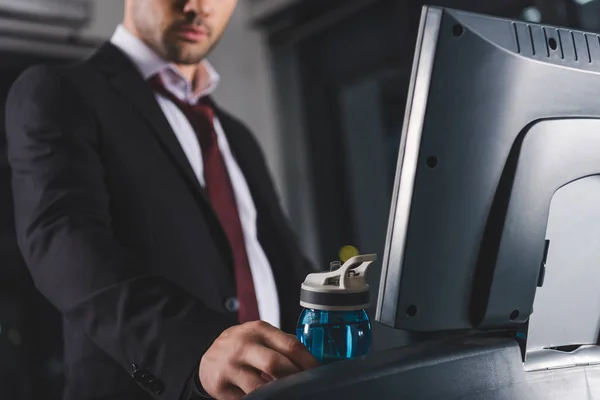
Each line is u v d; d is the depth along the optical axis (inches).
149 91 48.4
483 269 24.8
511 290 25.0
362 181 152.8
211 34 52.2
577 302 27.3
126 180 44.6
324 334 25.9
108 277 34.0
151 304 32.0
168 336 30.2
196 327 30.1
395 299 23.5
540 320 26.1
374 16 140.7
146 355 30.4
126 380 40.9
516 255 25.0
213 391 26.2
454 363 22.4
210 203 47.1
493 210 24.9
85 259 35.0
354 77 149.1
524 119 24.9
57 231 36.9
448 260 24.2
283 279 52.3
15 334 129.6
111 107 45.9
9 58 126.7
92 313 33.0
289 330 51.0
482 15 24.1
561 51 25.8
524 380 24.4
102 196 41.8
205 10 50.9
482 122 24.0
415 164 23.3
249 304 47.4
